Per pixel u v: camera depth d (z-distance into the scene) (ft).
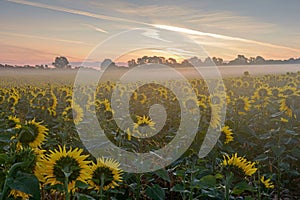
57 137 24.35
